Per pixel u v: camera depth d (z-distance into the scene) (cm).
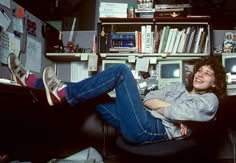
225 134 238
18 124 168
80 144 235
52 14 250
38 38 217
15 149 166
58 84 137
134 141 133
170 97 152
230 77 212
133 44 231
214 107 133
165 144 129
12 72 141
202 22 229
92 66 231
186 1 240
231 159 236
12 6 173
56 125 220
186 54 226
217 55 224
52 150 212
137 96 134
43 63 229
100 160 182
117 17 229
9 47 169
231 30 252
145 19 227
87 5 264
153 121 136
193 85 159
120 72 133
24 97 130
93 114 238
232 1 254
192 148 134
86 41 259
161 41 231
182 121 134
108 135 237
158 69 232
